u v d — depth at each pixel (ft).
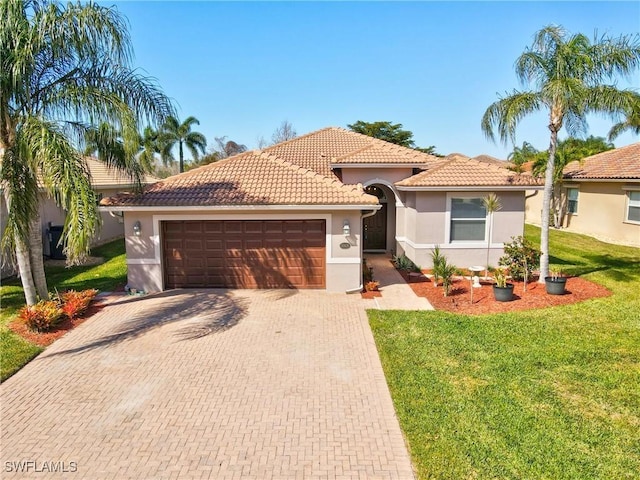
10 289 51.85
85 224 35.55
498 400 26.25
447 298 47.83
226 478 20.25
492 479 19.72
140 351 34.27
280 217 50.01
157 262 50.44
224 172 55.77
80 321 40.78
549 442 22.30
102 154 44.88
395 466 21.03
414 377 29.17
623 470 20.31
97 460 21.53
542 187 57.00
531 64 47.88
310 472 20.63
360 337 37.01
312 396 27.45
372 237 75.92
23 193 37.35
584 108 47.60
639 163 82.94
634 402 26.17
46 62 38.68
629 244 81.97
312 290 51.24
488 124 52.08
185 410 25.91
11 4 35.12
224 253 51.37
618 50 45.65
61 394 27.86
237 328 39.19
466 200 59.41
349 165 64.90
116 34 40.06
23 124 36.22
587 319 40.52
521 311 43.09
